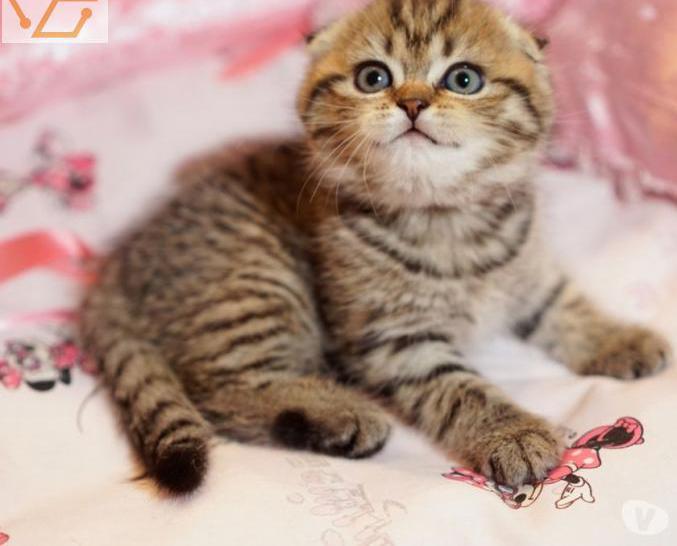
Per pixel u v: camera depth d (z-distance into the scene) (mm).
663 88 481
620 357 403
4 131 520
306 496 336
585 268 452
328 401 385
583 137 500
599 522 321
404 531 321
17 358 403
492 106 375
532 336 430
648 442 345
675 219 471
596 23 496
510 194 399
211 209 432
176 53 542
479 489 338
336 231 406
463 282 399
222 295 409
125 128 521
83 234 480
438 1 394
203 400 397
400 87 372
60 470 360
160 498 340
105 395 394
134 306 423
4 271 463
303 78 419
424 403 387
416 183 380
